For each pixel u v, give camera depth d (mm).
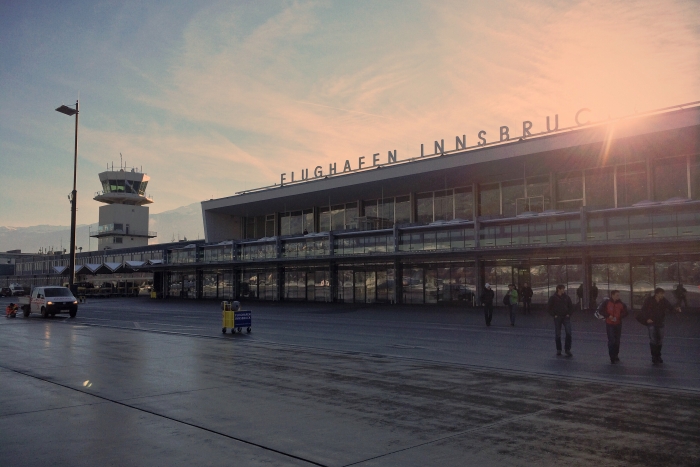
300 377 11219
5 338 19875
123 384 10547
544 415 7949
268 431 7219
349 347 16484
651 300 12984
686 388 9891
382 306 41656
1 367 12859
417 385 10305
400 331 21984
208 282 61719
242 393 9656
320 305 44781
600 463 5871
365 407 8547
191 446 6570
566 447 6426
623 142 31766
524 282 36562
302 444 6641
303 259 46156
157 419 7867
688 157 33375
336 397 9289
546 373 11578
